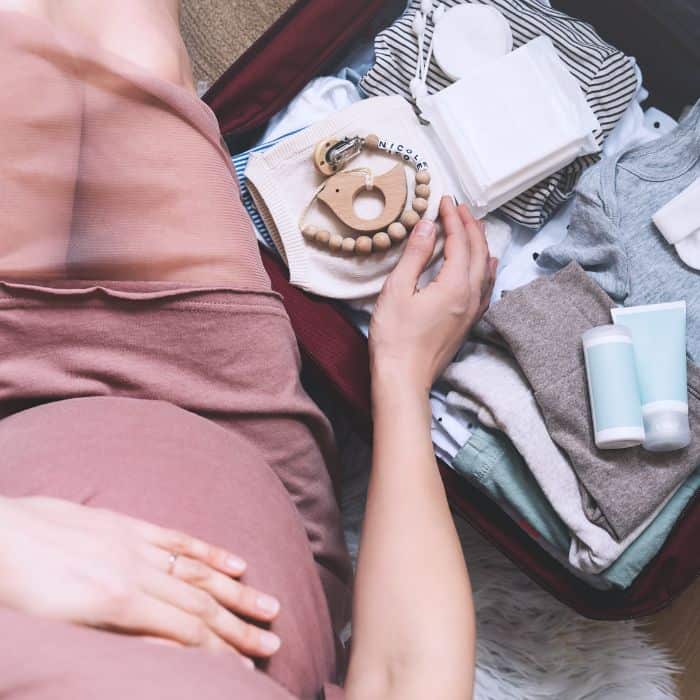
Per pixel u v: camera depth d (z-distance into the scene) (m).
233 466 0.47
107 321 0.48
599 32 0.87
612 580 0.69
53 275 0.48
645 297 0.73
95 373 0.48
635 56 0.86
